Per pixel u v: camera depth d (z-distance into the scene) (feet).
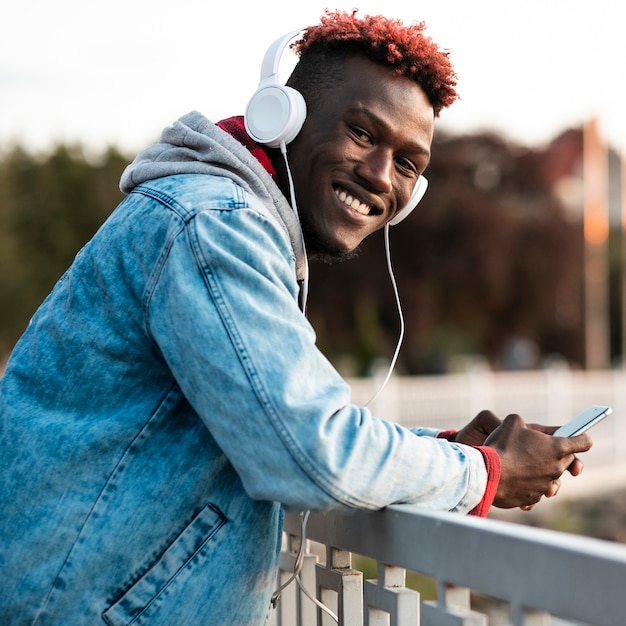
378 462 4.09
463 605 3.93
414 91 5.01
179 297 4.15
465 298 87.86
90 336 4.44
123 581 4.20
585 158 89.40
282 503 4.03
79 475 4.25
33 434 4.35
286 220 4.79
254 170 4.77
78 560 4.16
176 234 4.26
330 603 5.30
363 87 4.93
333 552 5.10
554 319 95.25
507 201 90.33
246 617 4.41
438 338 91.20
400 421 41.14
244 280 4.16
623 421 51.34
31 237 70.18
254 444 3.99
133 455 4.28
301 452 3.92
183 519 4.30
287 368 4.02
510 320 92.48
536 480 4.69
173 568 4.25
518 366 95.45
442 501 4.36
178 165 4.68
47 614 4.15
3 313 64.23
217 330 4.06
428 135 5.14
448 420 43.73
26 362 4.62
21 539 4.22
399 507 4.22
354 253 5.62
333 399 4.07
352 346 84.17
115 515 4.20
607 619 3.01
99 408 4.40
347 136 4.95
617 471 42.16
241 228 4.31
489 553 3.58
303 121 4.97
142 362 4.39
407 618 4.28
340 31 4.94
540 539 3.33
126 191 4.99
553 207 91.20
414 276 85.51
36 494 4.24
